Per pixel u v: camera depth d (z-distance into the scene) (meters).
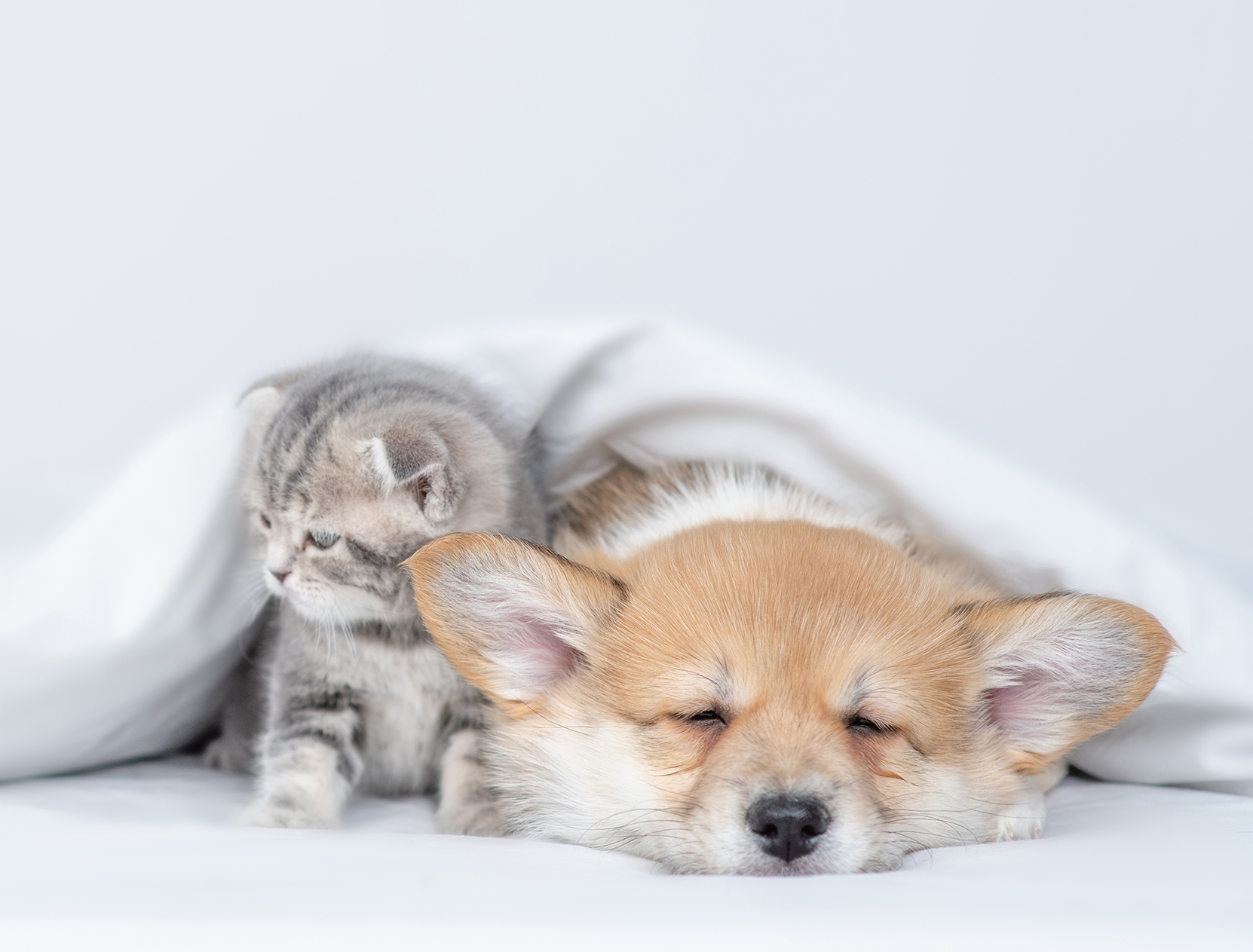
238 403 0.83
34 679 0.78
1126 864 0.68
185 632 0.81
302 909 0.63
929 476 0.81
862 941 0.62
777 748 0.70
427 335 0.95
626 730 0.73
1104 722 0.75
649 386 0.85
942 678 0.74
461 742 0.80
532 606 0.76
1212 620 0.79
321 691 0.80
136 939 0.62
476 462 0.81
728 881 0.67
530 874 0.67
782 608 0.73
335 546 0.80
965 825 0.73
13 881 0.65
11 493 1.10
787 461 0.85
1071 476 0.88
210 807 0.79
